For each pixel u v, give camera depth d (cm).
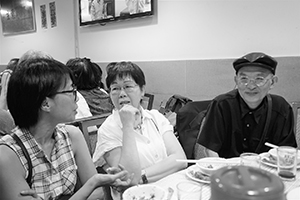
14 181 93
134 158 118
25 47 489
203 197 92
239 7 244
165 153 142
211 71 264
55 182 105
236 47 250
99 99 242
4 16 516
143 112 148
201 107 230
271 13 230
